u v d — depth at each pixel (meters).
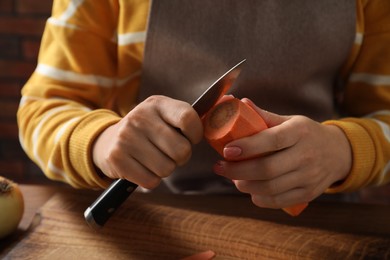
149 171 0.72
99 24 1.00
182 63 0.96
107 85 1.03
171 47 0.95
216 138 0.68
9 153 2.12
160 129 0.69
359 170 0.83
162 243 0.79
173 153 0.69
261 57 0.95
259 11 0.93
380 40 0.99
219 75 0.97
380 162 0.87
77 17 0.99
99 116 0.87
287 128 0.71
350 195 1.09
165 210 0.87
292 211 0.78
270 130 0.70
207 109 0.71
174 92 1.00
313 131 0.74
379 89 1.00
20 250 0.77
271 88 0.98
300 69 0.96
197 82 0.98
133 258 0.75
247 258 0.75
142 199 0.90
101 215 0.70
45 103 0.96
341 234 0.81
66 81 0.99
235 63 0.95
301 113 1.02
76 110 0.93
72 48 0.99
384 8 0.98
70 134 0.86
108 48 1.02
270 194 0.74
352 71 1.03
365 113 1.03
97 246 0.78
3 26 1.99
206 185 1.05
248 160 0.71
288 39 0.94
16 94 2.06
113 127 0.79
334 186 0.86
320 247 0.78
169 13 0.93
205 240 0.79
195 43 0.94
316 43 0.95
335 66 1.00
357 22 0.99
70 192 0.92
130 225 0.82
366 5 0.99
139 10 0.97
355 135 0.84
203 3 0.92
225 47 0.95
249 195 0.96
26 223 0.85
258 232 0.81
